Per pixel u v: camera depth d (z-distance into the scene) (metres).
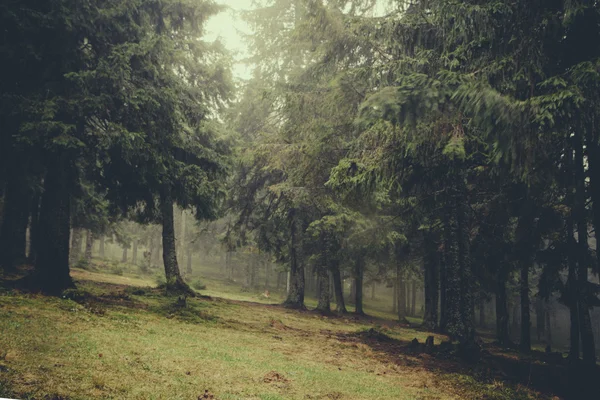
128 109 13.43
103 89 12.80
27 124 11.03
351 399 7.20
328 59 13.36
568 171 11.80
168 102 14.17
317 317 22.86
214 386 6.69
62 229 13.80
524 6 8.17
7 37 11.74
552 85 7.57
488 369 11.46
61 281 13.47
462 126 10.07
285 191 20.45
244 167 26.02
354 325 22.14
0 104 11.42
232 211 26.97
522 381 11.18
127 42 13.90
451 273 14.52
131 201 16.95
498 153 7.62
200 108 18.53
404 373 10.28
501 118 6.91
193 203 17.88
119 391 5.70
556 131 7.69
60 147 11.88
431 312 27.75
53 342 7.59
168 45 14.42
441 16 9.17
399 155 10.99
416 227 22.28
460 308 14.10
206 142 19.75
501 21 8.20
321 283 26.25
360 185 11.60
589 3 7.76
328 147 14.62
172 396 5.85
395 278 34.72
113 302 14.28
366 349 13.33
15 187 17.11
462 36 8.73
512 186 13.51
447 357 12.94
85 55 13.07
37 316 9.55
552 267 15.66
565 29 8.40
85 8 12.60
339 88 12.70
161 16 16.84
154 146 14.14
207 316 14.85
